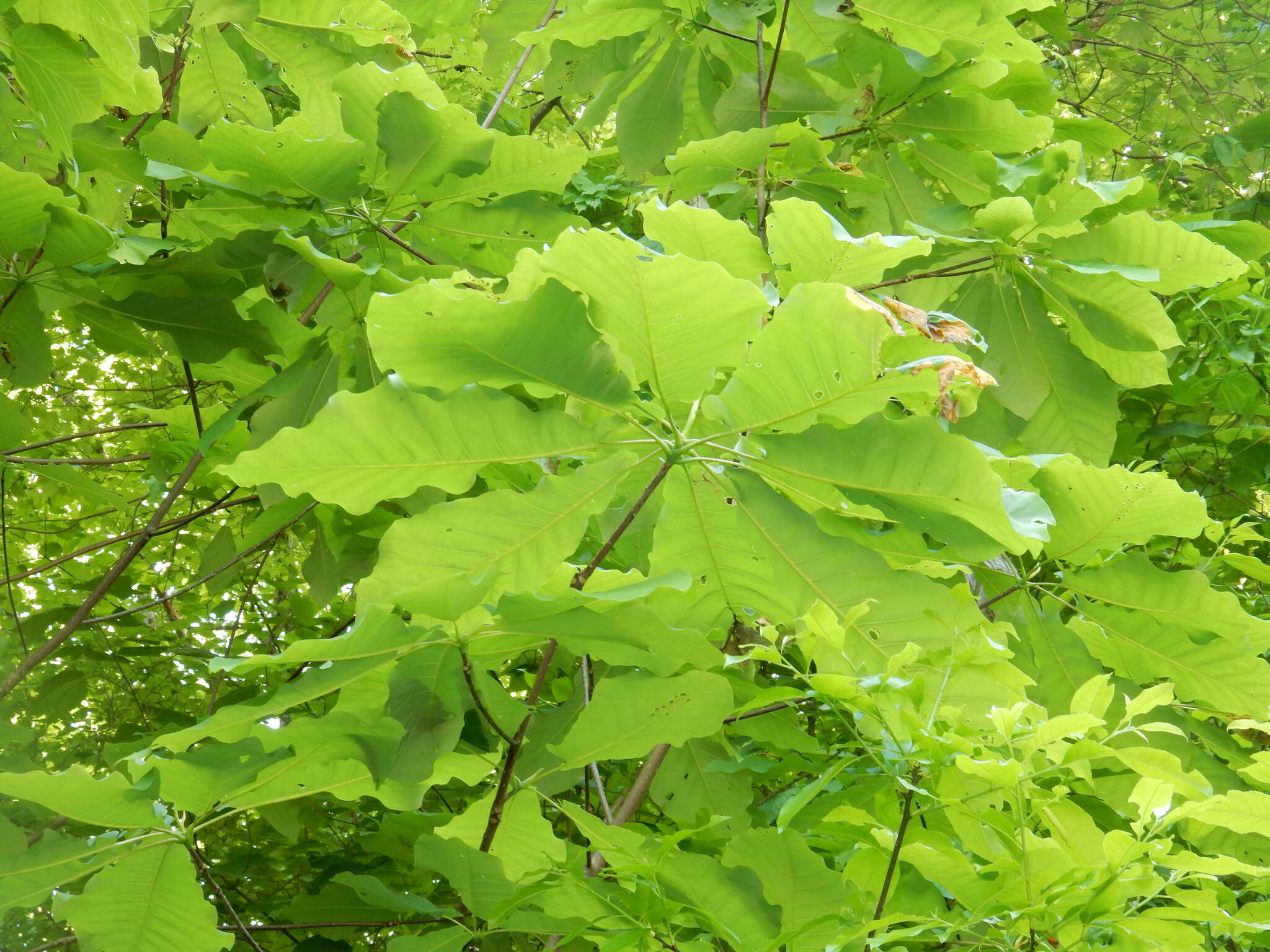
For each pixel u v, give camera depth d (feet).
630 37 9.04
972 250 7.45
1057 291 7.24
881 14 7.58
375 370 7.07
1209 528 8.09
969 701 5.42
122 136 7.82
